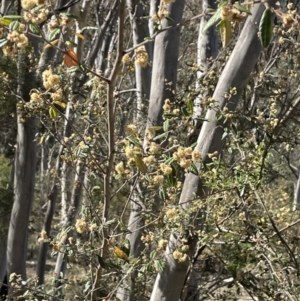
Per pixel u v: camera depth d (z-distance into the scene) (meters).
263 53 6.18
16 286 3.41
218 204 3.49
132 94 8.98
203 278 5.03
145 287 4.26
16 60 5.54
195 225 3.44
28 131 6.24
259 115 3.68
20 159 6.46
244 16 1.51
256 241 3.47
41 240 3.02
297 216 4.50
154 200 4.02
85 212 2.79
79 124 4.30
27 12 1.80
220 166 3.34
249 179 3.34
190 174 3.46
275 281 3.38
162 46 4.91
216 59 5.31
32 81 5.61
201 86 4.88
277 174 4.98
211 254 4.22
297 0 5.55
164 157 2.38
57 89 2.65
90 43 12.23
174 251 3.24
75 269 5.86
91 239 2.88
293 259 3.35
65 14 1.95
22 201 6.55
